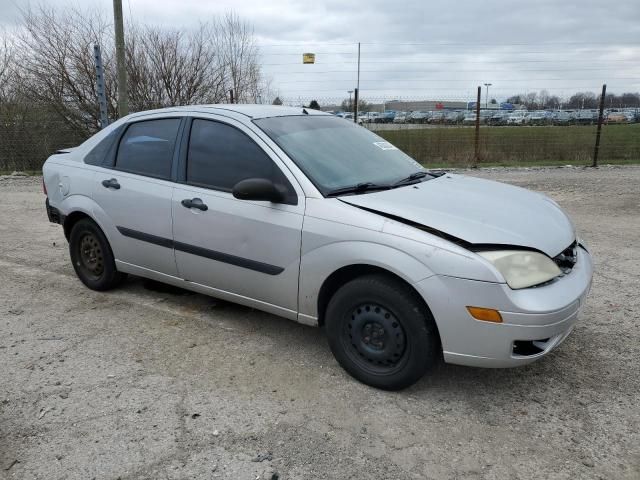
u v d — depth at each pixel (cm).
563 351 372
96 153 477
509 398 319
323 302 349
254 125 379
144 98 1659
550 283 299
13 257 614
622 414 301
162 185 416
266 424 294
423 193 353
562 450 273
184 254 406
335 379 340
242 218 364
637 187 1011
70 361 364
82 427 292
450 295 288
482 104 1527
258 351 379
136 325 422
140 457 268
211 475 255
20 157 1498
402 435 285
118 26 1172
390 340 315
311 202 338
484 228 304
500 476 255
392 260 301
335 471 258
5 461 266
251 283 373
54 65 1571
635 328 403
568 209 827
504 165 1391
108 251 471
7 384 335
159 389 329
